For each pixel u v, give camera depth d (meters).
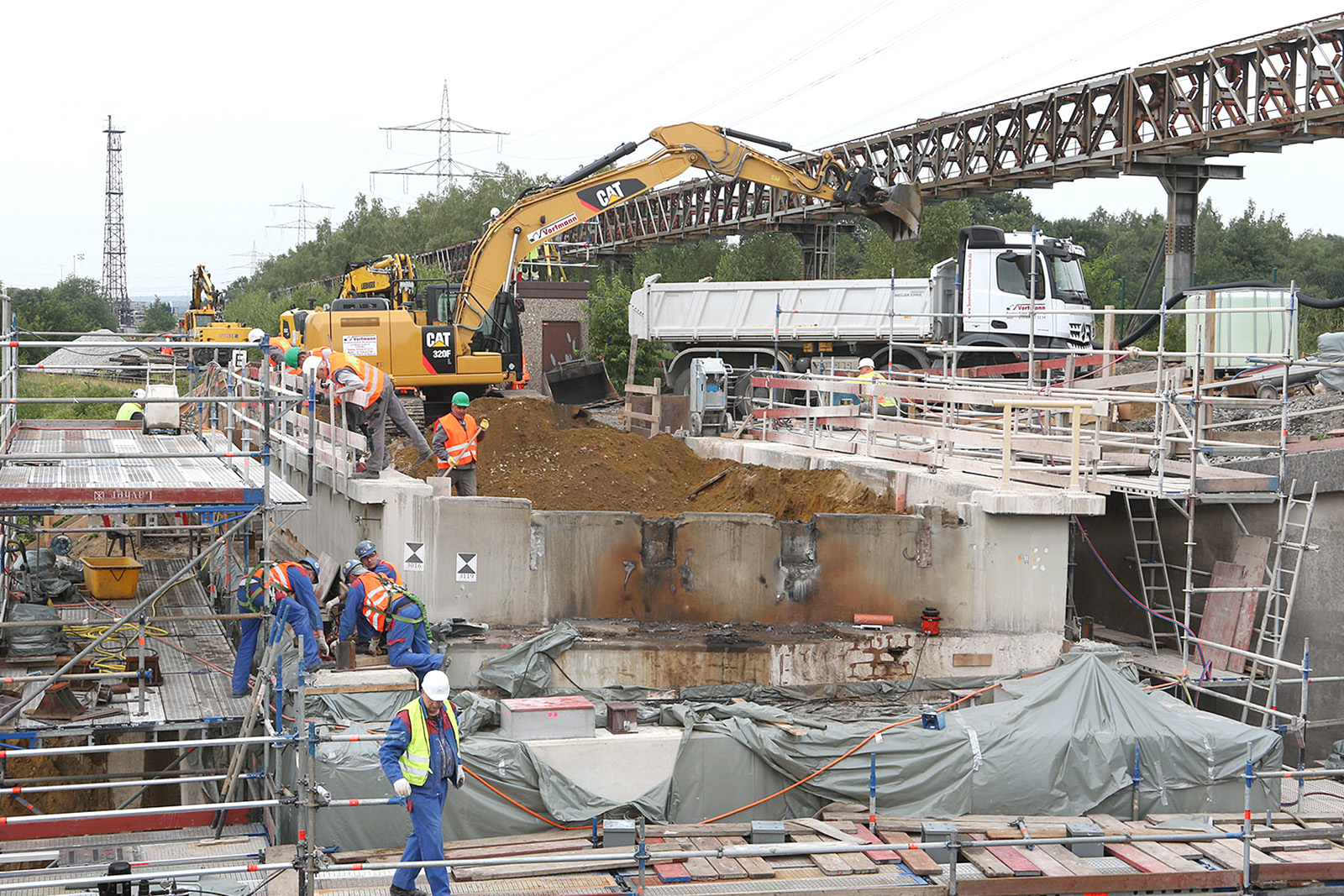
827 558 14.13
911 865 10.30
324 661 12.12
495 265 24.42
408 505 13.51
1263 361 15.55
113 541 16.89
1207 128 22.89
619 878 9.91
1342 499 14.05
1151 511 16.28
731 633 13.51
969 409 20.92
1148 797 11.71
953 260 25.12
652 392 23.33
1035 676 12.95
